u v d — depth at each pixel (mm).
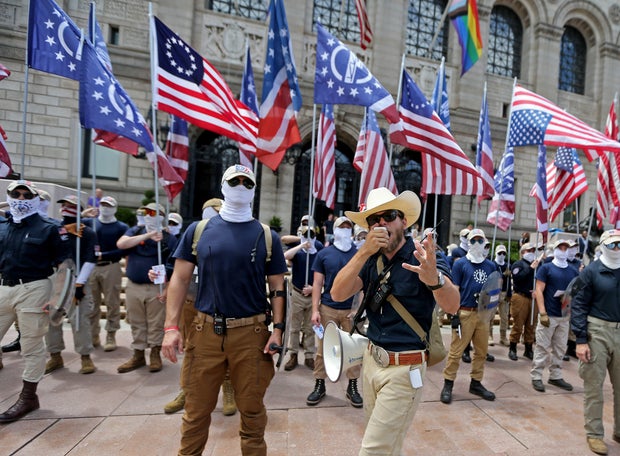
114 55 13266
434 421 3729
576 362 6051
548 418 3898
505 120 17719
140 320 4746
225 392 3631
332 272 4234
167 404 3609
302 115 14852
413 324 2238
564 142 5723
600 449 3229
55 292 3590
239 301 2334
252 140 5926
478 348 4391
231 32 14391
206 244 2354
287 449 3074
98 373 4543
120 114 4555
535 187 8258
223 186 2512
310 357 5188
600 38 19641
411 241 2383
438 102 7328
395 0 16094
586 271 3559
